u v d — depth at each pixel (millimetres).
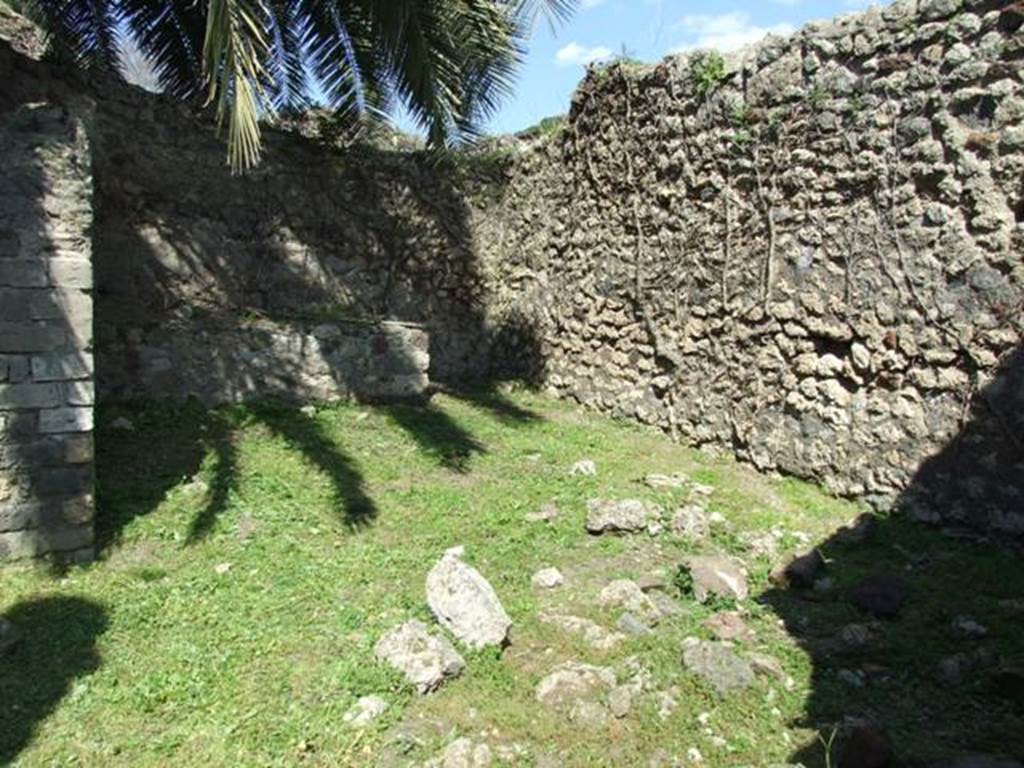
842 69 6445
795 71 6820
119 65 9320
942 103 5777
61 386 5012
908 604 4707
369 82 9617
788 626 4523
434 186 10758
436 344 10797
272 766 3311
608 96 9062
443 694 3832
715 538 5715
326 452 7129
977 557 5285
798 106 6797
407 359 8914
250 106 5098
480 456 7465
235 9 5133
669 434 8297
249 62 5184
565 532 5770
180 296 8977
